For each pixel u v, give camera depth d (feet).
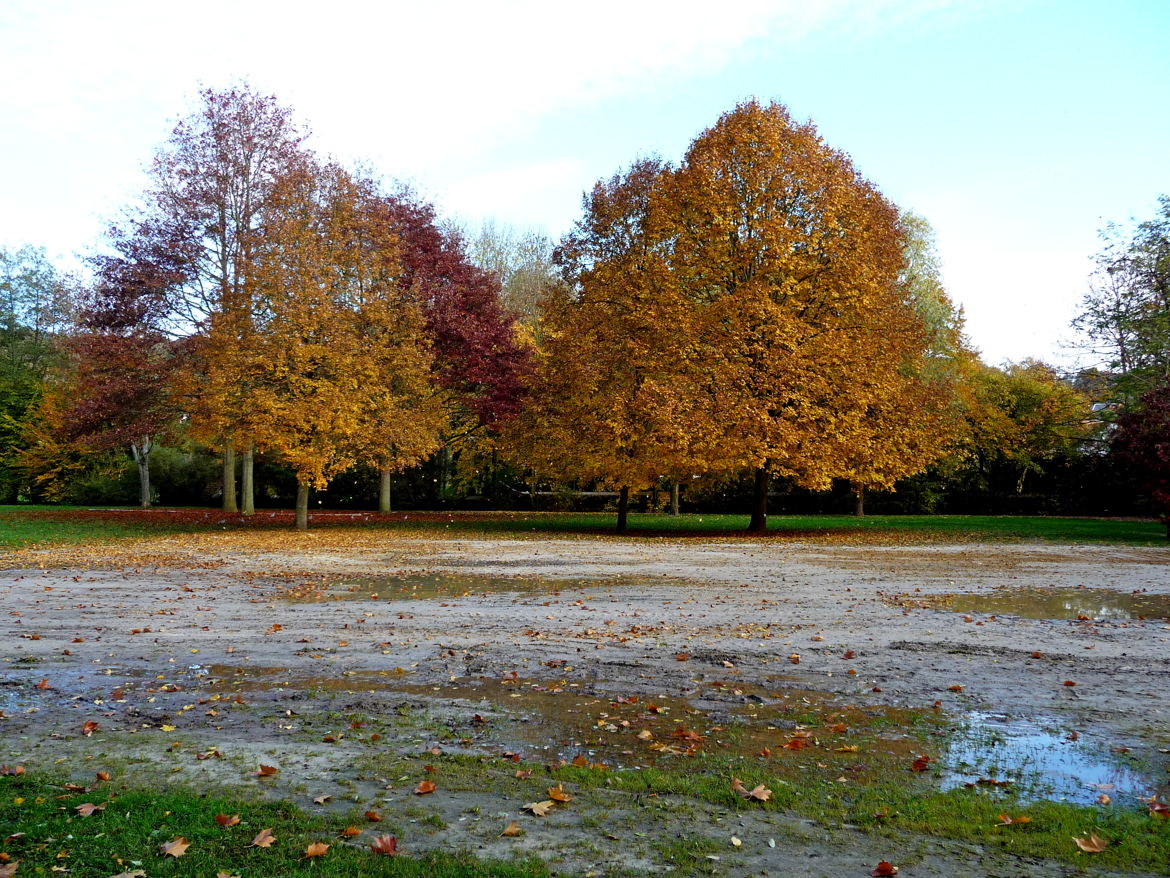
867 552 65.67
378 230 91.40
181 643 29.96
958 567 54.85
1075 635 32.07
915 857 13.69
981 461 146.00
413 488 140.97
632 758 18.62
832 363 79.51
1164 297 105.81
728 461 79.36
